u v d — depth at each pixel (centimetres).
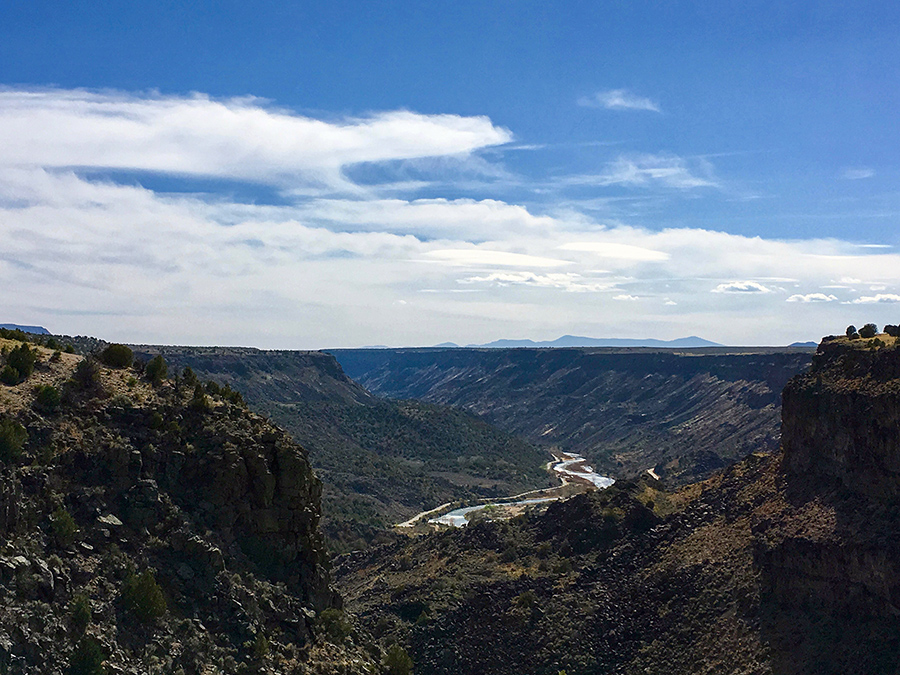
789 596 6981
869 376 7525
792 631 6700
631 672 7381
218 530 4822
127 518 4412
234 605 4406
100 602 3822
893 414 6900
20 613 3400
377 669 5003
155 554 4362
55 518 4031
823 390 8025
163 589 4200
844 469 7469
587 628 7969
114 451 4600
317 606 5125
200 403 5275
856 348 8012
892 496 6806
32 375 5025
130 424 4912
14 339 6178
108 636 3675
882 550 6359
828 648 6356
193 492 4862
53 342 6350
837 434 7625
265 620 4569
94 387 5062
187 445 4984
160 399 5200
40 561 3712
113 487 4509
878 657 6019
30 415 4500
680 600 7881
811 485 7850
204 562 4472
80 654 3416
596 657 7669
